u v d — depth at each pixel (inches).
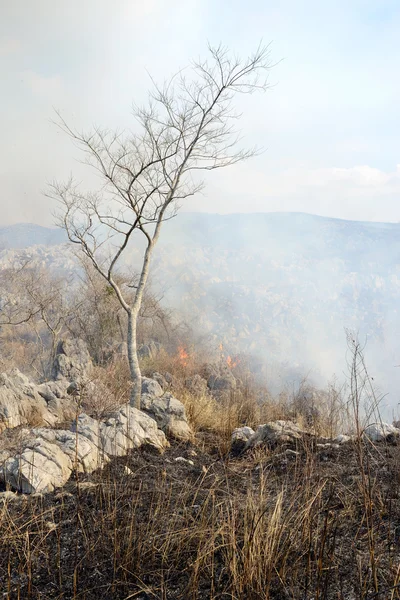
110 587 156.2
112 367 633.6
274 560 154.1
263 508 173.3
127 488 219.5
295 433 308.8
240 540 171.8
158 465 270.4
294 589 149.2
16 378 363.9
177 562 166.7
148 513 198.8
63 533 186.5
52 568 166.9
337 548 167.8
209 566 162.4
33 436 265.6
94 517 193.0
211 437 365.4
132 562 164.4
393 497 200.1
